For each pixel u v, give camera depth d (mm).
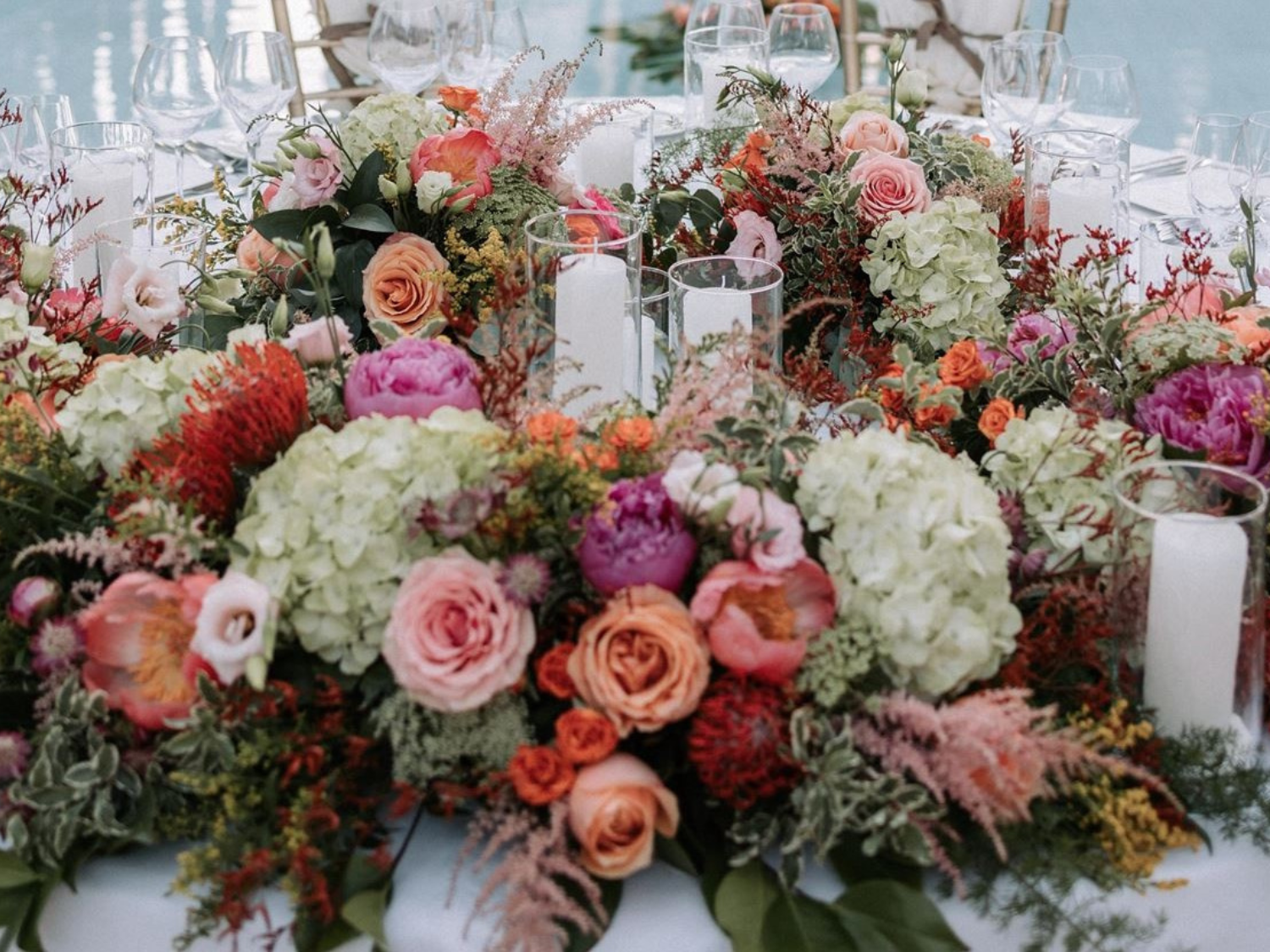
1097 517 1311
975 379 1544
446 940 1130
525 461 1170
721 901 1123
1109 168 1931
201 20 6387
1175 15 6652
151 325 1731
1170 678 1209
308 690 1174
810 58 2729
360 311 1913
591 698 1118
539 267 1603
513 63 2010
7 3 6637
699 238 2066
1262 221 2154
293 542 1151
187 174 2576
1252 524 1188
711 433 1229
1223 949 1196
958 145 2152
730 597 1130
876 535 1165
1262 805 1188
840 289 1902
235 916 1087
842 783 1101
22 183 1896
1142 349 1454
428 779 1162
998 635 1190
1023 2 3516
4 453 1322
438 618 1119
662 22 6492
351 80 3607
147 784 1178
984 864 1152
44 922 1192
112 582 1291
